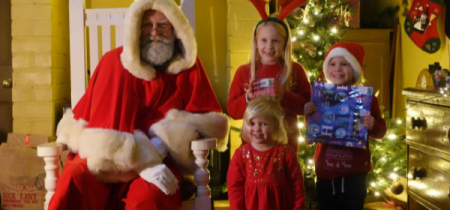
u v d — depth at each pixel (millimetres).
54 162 1647
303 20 2396
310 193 2277
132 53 1690
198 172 1634
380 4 3350
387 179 2322
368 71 3084
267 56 1842
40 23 2555
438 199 1652
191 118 1725
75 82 2172
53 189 1638
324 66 1882
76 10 2174
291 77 1894
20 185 2354
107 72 1738
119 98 1672
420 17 2674
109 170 1546
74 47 2172
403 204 2475
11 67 2631
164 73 1815
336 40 2428
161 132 1655
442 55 2447
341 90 1779
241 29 2566
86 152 1550
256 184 1605
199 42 2834
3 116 2674
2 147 2367
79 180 1476
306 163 2279
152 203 1472
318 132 1785
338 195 1834
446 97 1568
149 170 1541
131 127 1633
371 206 2547
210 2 2822
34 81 2570
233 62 2580
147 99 1752
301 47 2434
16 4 2547
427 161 1752
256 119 1602
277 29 1825
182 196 1670
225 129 1812
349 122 1756
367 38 3057
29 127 2588
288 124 1849
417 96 1827
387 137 2375
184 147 1652
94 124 1635
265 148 1634
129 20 1698
